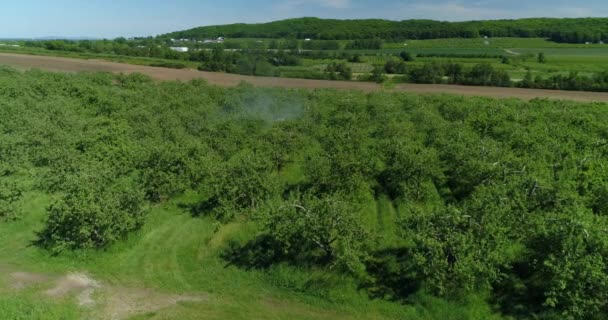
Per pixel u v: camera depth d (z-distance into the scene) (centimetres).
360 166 2839
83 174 2670
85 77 6731
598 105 5569
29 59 10681
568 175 2661
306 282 2020
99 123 4106
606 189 2308
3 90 5091
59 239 2278
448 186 3031
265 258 2197
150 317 1811
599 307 1720
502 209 2025
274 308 1886
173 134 3709
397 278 2011
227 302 1923
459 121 4041
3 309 1767
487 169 2667
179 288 2012
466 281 1805
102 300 1912
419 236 1852
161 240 2414
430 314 1823
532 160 2877
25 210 2645
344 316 1836
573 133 3559
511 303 1834
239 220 2550
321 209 2086
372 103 5109
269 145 3406
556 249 1791
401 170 2817
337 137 3494
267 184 2639
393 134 3766
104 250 2267
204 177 2988
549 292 1708
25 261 2188
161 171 2848
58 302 1875
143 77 7250
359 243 2042
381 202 2834
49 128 3569
